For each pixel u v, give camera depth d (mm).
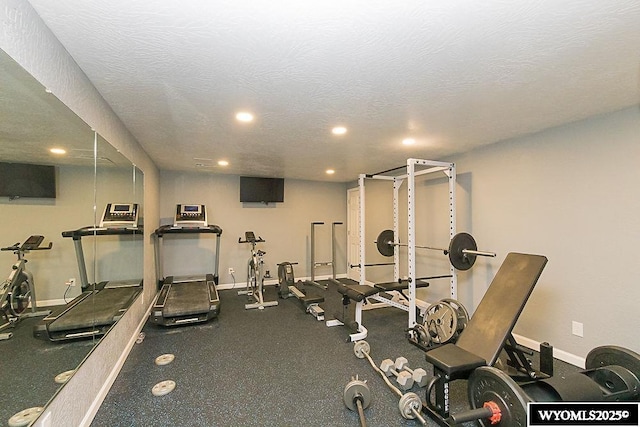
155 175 4535
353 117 2459
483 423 1652
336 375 2439
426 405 1962
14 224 1328
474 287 3475
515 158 3031
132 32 1338
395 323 3701
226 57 1546
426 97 2055
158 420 1880
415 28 1301
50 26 1296
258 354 2820
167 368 2539
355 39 1384
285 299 4820
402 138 3066
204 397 2125
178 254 5262
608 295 2359
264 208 5863
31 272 1431
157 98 2070
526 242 2938
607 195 2359
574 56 1530
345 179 6117
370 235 5617
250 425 1843
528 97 2055
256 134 2941
